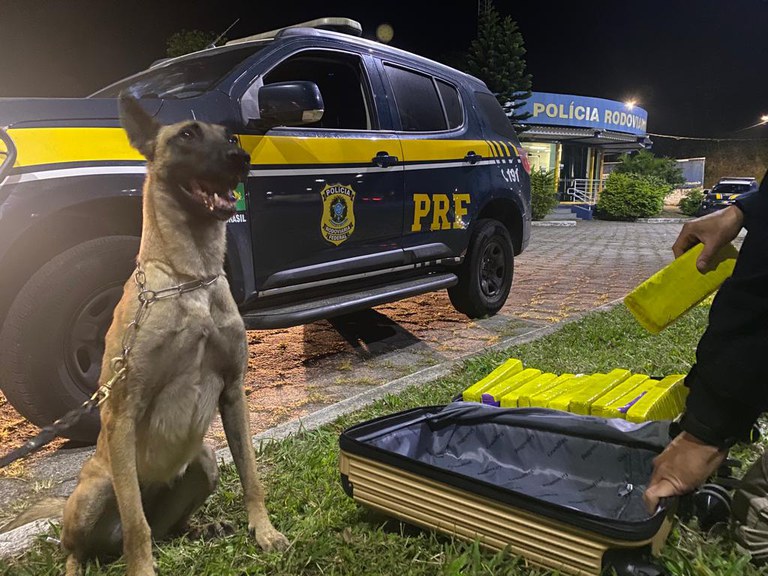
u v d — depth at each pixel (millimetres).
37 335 2910
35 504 2211
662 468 1644
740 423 1509
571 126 29016
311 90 3658
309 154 4195
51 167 2979
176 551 2076
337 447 2873
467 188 5648
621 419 2357
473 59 24453
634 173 30109
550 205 24188
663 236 18578
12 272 2980
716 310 1474
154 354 1916
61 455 3143
